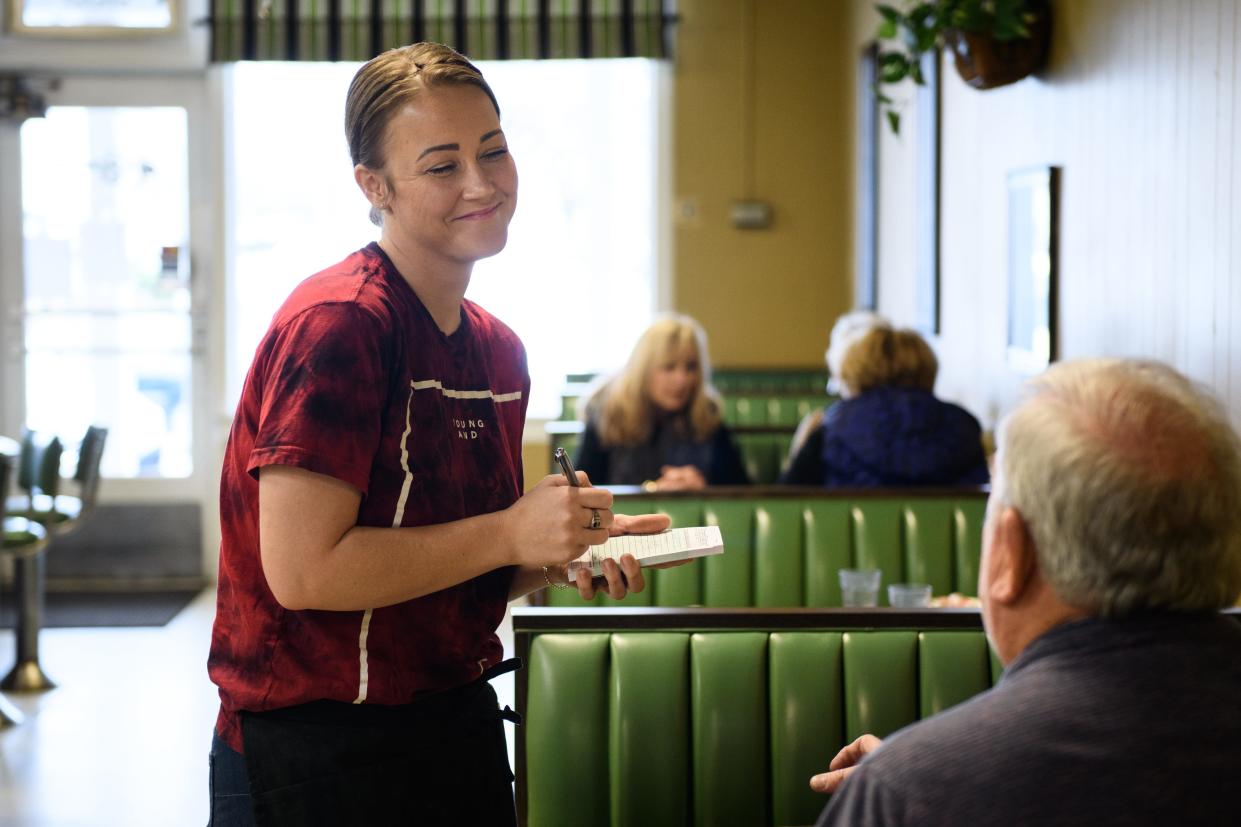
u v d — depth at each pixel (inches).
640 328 294.5
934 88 212.1
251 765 60.2
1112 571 44.7
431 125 59.3
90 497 212.4
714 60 285.0
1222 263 114.3
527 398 70.2
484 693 64.9
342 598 56.5
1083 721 43.4
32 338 277.4
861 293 271.6
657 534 66.1
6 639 231.9
